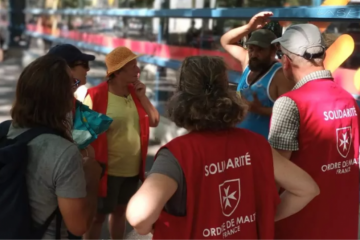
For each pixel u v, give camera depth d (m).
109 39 7.93
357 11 2.73
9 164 1.57
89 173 1.93
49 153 1.62
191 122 1.53
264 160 1.58
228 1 4.52
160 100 6.09
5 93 8.70
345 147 1.93
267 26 3.51
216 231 1.47
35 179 1.63
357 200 2.04
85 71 2.54
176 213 1.48
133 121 2.88
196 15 4.74
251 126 2.96
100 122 2.31
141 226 1.41
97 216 2.90
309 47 1.90
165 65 5.83
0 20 17.12
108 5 8.06
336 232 1.94
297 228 1.93
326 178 1.89
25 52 14.96
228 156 1.51
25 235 1.60
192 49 5.30
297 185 1.63
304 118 1.86
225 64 1.58
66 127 1.77
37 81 1.67
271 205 1.58
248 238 1.54
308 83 1.92
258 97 2.89
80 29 9.67
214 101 1.49
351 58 3.07
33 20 14.59
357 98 3.01
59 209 1.67
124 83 2.86
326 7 2.93
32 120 1.70
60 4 11.26
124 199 2.97
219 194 1.48
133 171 2.90
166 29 5.91
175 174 1.45
